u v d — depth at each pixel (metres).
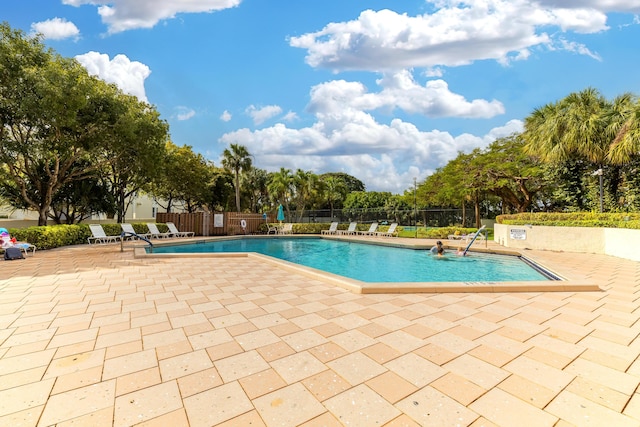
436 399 2.17
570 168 13.08
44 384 2.33
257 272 6.88
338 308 4.21
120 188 20.05
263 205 35.62
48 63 11.31
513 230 11.66
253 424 1.91
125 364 2.66
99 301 4.56
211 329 3.47
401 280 8.12
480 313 3.97
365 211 24.97
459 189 19.83
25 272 6.76
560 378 2.43
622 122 10.88
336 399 2.17
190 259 8.88
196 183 24.80
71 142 12.36
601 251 9.74
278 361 2.72
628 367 2.60
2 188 14.95
